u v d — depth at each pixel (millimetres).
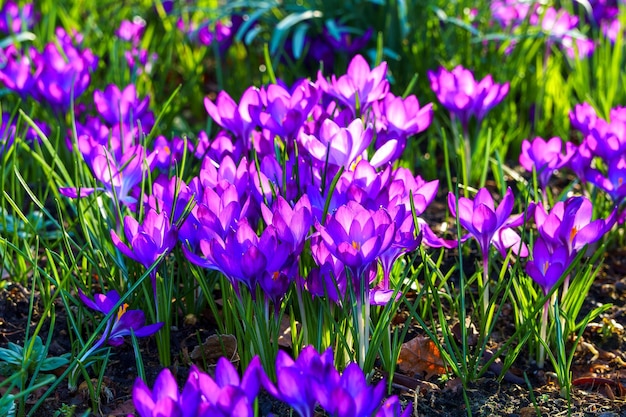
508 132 1396
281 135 1113
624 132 1186
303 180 1089
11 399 974
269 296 1005
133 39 1535
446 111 1462
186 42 1624
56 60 1339
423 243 1086
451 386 1057
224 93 1128
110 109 1248
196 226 1047
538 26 1508
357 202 1021
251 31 1529
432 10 1503
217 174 1072
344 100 1159
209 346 1078
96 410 1029
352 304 1008
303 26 1515
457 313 1128
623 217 1170
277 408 1029
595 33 1610
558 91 1471
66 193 1086
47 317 1120
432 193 1056
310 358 941
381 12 1531
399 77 1525
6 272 1169
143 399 907
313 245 1017
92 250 1087
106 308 1028
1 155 1210
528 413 1034
